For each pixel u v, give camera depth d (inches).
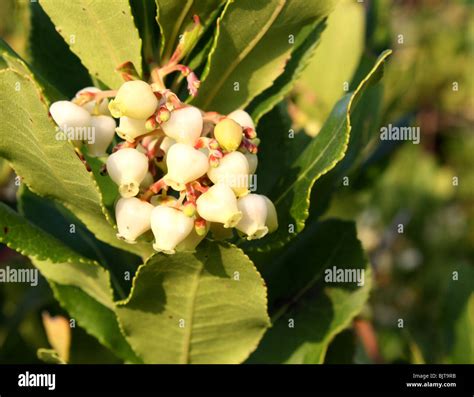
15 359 15.1
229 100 11.6
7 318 16.7
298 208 11.3
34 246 11.5
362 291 12.6
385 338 18.6
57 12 11.3
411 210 25.4
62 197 11.5
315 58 15.5
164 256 10.9
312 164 11.4
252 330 11.8
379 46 16.4
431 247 25.3
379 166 15.9
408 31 28.6
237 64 11.4
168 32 11.3
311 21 11.4
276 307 12.7
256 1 10.9
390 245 22.0
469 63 29.3
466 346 14.1
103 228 11.7
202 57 11.6
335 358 13.4
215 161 10.5
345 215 16.1
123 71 11.1
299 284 12.8
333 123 11.4
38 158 11.0
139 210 10.6
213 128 10.8
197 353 12.0
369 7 16.4
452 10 29.7
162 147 10.9
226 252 10.9
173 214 10.5
